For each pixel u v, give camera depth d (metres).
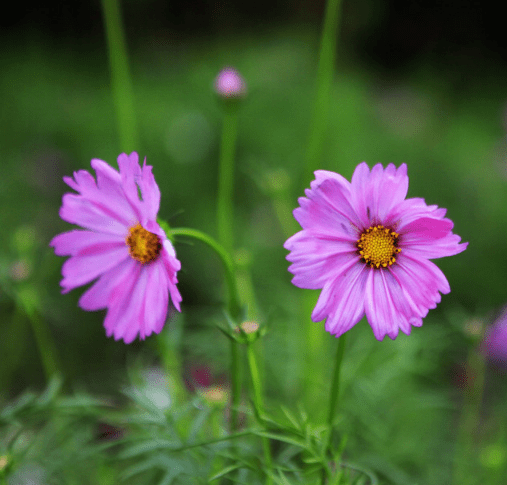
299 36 2.08
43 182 1.18
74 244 0.43
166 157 1.30
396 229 0.40
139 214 0.41
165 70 1.84
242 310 0.42
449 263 1.16
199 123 1.34
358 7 2.30
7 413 0.45
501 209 1.30
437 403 0.61
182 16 2.18
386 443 0.58
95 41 2.01
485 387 0.75
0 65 1.66
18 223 1.01
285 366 0.62
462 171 1.43
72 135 1.34
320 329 0.59
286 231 0.62
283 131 1.40
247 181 1.28
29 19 1.98
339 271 0.40
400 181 0.40
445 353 0.74
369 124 1.59
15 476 0.51
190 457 0.46
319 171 0.40
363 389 0.58
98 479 0.54
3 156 1.20
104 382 0.84
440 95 2.00
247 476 0.47
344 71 2.11
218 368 0.61
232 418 0.45
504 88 2.07
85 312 0.96
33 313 0.56
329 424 0.42
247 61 1.78
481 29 2.22
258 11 2.30
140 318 0.42
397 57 2.34
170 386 0.53
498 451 0.57
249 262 0.58
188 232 0.42
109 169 0.42
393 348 0.61
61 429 0.53
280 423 0.42
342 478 0.42
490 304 1.11
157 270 0.42
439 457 0.62
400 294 0.40
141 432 0.51
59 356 0.91
